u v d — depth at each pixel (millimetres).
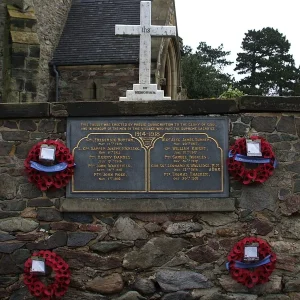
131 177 4434
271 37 32844
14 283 4445
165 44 9914
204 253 4336
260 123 4402
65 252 4430
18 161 4531
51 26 10203
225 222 4355
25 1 9078
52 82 9883
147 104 4445
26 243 4461
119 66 9562
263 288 4289
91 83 9672
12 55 8719
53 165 4434
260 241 4273
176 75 11188
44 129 4539
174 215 4391
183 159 4410
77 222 4453
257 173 4309
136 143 4445
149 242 4379
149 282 4336
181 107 4422
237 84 31406
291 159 4371
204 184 4387
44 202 4480
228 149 4398
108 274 4387
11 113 4520
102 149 4465
